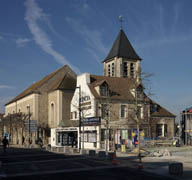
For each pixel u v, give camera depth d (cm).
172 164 1611
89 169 1848
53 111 5269
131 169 1836
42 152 3384
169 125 4678
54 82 5572
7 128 6694
